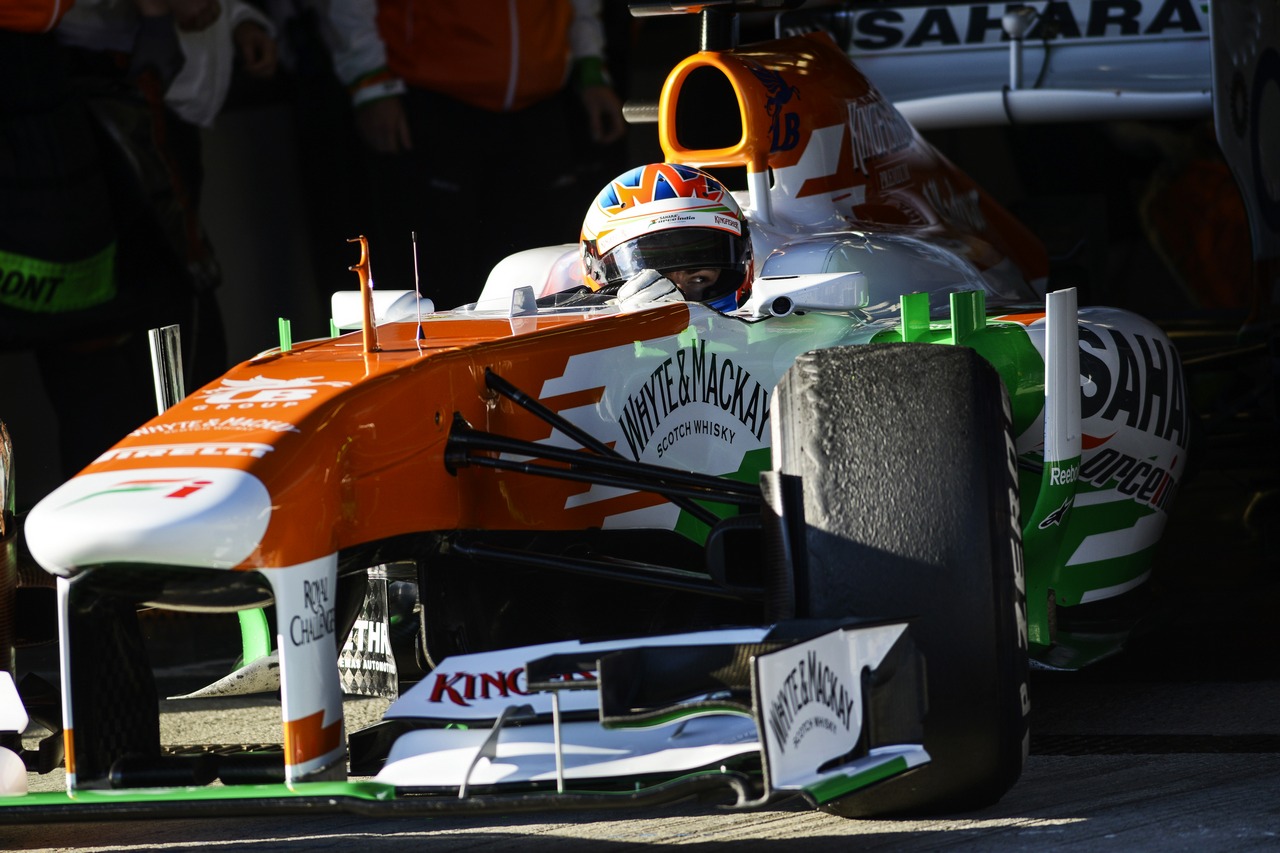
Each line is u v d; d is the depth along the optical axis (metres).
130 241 23.03
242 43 25.86
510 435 11.38
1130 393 14.70
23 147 21.12
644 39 37.25
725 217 13.94
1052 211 25.62
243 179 28.67
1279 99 20.55
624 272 13.84
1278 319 19.83
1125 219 31.47
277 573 9.22
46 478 25.64
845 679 9.05
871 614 9.75
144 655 10.22
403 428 10.37
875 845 10.02
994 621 9.83
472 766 9.18
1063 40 24.86
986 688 9.81
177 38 23.48
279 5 28.28
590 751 9.47
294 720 9.23
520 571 12.04
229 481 9.10
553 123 28.44
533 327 12.15
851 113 17.70
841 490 9.84
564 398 11.72
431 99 27.08
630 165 34.47
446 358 10.88
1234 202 28.45
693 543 12.79
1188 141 28.72
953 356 10.09
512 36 27.23
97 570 9.25
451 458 10.74
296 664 9.27
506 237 28.53
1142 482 15.16
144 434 9.88
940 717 9.82
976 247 18.78
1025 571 11.21
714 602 12.88
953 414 9.88
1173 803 10.76
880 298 15.53
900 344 10.29
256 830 11.40
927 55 25.31
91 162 22.03
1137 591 15.69
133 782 9.70
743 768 9.41
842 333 13.69
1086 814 10.56
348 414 9.92
